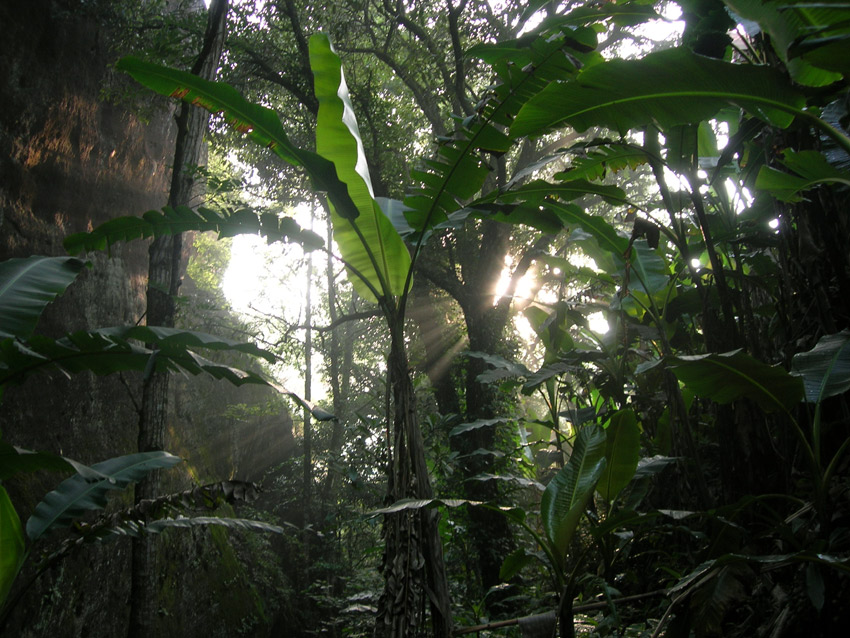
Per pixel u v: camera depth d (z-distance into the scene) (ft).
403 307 13.94
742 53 14.28
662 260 18.60
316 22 43.98
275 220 14.23
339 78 13.50
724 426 13.73
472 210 15.29
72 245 14.84
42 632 26.00
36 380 30.01
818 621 10.10
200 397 51.06
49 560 14.53
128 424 36.47
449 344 46.11
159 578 34.63
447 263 45.29
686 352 20.34
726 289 13.91
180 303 23.29
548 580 19.29
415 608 11.89
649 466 14.88
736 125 18.61
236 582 44.16
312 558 54.03
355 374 65.31
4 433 27.81
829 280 12.68
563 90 11.32
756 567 11.25
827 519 10.52
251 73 43.39
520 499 36.35
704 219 14.11
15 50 31.24
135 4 35.24
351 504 51.31
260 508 61.31
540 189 15.70
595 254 20.76
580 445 13.64
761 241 15.25
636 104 11.39
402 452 12.98
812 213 12.92
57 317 32.37
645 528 13.32
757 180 12.13
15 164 31.45
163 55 28.12
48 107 32.89
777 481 13.01
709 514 11.64
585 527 19.48
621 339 19.99
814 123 10.34
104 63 36.86
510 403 39.73
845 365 11.12
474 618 20.22
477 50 14.97
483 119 13.37
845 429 12.44
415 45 45.21
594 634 14.40
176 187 23.59
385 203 17.08
